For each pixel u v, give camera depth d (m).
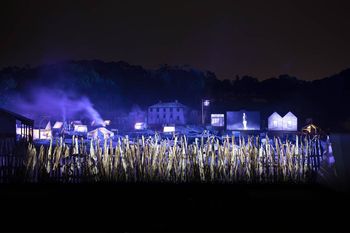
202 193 10.01
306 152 11.93
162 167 11.70
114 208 8.50
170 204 8.90
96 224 7.42
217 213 8.15
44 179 11.24
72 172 11.41
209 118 61.81
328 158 10.32
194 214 8.08
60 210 8.40
